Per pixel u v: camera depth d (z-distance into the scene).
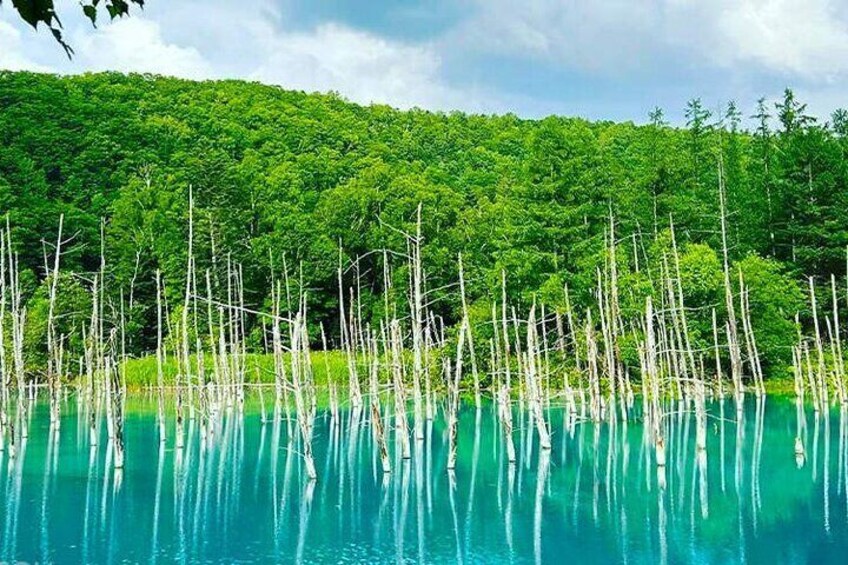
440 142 119.81
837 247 70.00
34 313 67.44
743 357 63.69
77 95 111.38
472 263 79.38
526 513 27.67
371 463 37.41
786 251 74.31
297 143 113.25
